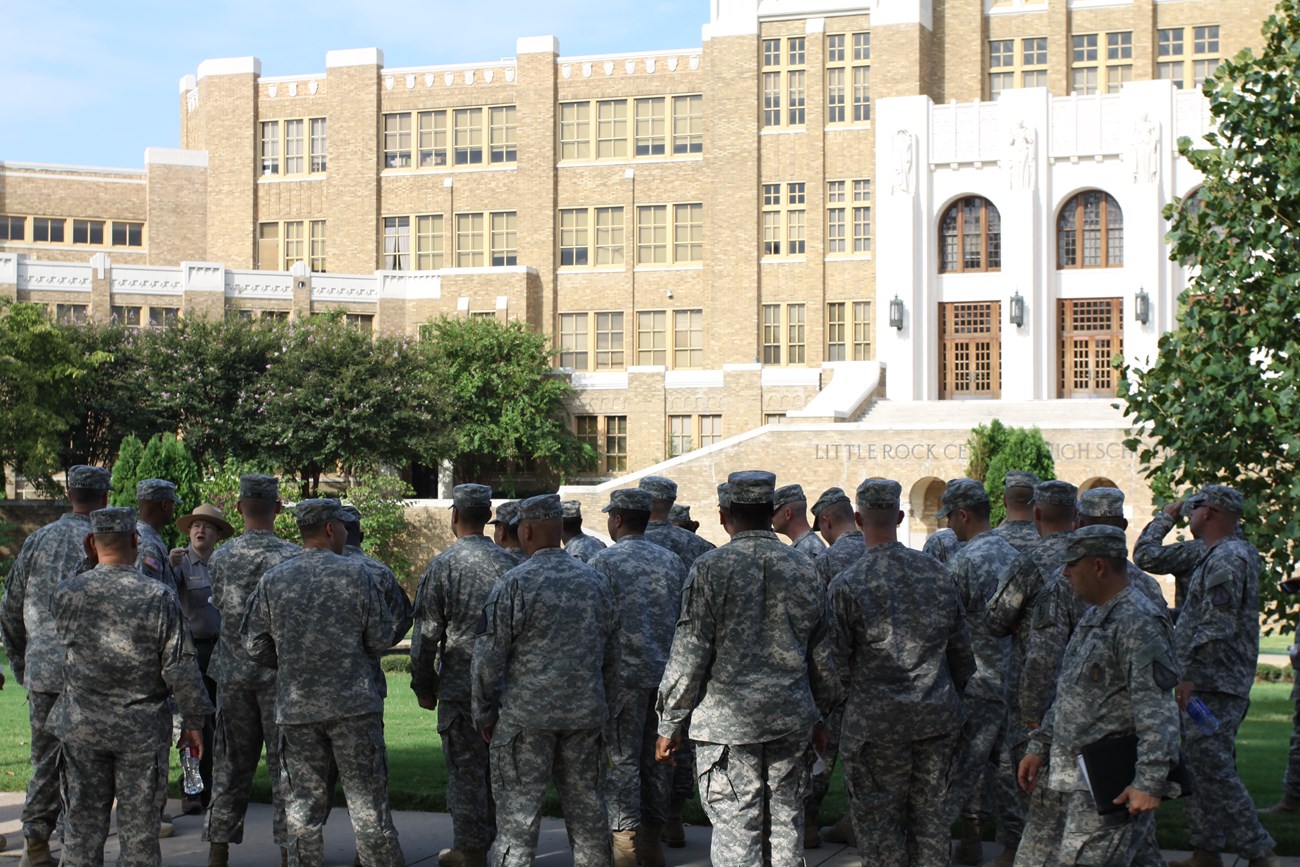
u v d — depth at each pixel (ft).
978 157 172.04
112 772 31.91
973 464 128.67
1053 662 30.58
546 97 203.21
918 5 184.44
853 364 170.81
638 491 37.81
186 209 221.87
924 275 174.19
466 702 35.45
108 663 31.45
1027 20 186.29
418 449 165.68
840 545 38.04
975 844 36.88
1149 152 165.27
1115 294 169.07
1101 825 26.35
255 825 41.37
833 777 49.21
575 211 203.41
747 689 29.63
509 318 197.88
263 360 168.14
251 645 32.99
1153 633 26.21
